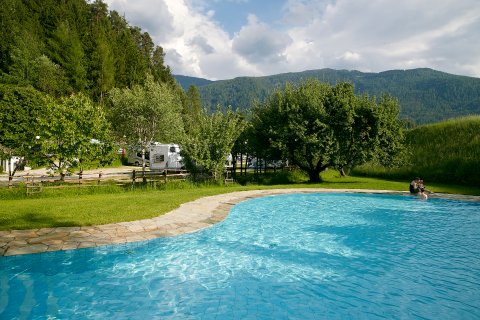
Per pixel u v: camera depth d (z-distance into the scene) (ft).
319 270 28.48
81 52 236.22
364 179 100.12
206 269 28.14
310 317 20.77
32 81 194.90
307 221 45.96
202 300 22.79
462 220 47.47
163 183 71.26
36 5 262.26
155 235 31.81
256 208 53.11
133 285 24.72
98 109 76.69
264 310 21.58
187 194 58.75
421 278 27.09
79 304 21.61
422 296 23.86
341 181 92.73
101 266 27.99
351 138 81.56
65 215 37.37
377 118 77.87
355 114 78.13
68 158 67.51
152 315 20.54
